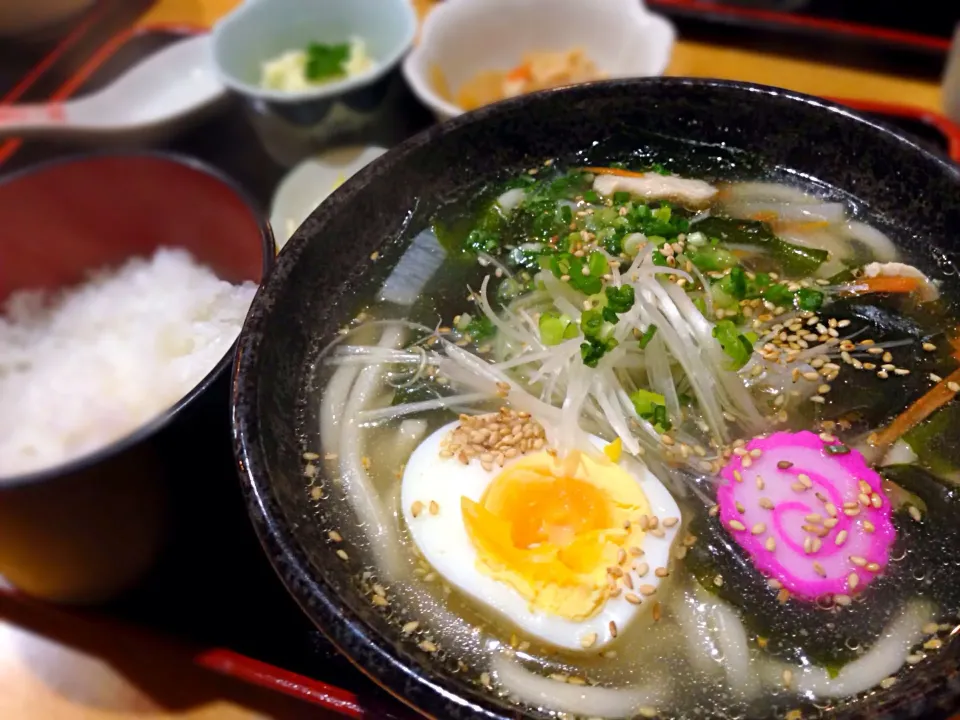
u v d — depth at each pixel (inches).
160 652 7.3
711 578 6.5
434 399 7.6
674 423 7.2
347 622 5.4
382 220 8.2
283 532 5.7
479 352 7.8
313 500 6.9
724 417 7.2
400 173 8.1
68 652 7.7
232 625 7.6
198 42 12.9
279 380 7.0
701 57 12.7
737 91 8.2
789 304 7.8
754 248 8.4
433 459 7.1
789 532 6.4
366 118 11.5
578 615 6.2
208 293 9.0
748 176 8.8
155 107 12.3
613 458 6.9
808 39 12.4
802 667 6.0
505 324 7.8
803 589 6.3
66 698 7.5
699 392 7.2
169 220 9.5
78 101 11.9
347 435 7.4
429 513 6.8
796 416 7.1
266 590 7.7
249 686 7.4
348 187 7.7
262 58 12.4
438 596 6.5
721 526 6.7
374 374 7.7
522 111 8.4
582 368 7.3
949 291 7.7
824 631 6.1
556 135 8.8
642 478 6.9
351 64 11.9
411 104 12.0
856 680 5.9
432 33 11.6
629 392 7.4
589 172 9.0
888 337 7.5
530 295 8.1
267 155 12.0
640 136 8.8
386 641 5.3
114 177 9.1
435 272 8.4
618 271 7.7
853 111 7.9
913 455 6.8
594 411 7.2
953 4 12.9
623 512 6.7
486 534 6.6
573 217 8.7
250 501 5.8
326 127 11.4
